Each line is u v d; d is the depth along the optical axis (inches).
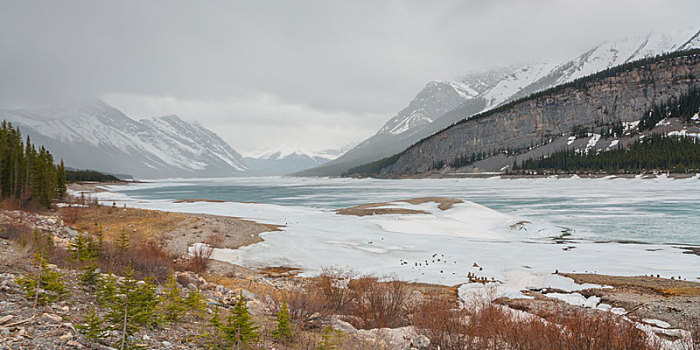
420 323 518.3
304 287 827.4
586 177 6353.3
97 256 638.5
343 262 1220.5
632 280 970.1
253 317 469.7
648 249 1478.8
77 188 5846.5
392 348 405.7
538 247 1523.1
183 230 1557.6
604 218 2383.1
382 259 1279.5
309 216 2410.2
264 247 1403.8
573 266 1178.6
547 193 4628.4
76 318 309.7
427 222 2174.0
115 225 1521.9
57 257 581.3
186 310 408.5
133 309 311.7
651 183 5290.4
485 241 1663.4
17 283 339.0
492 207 3137.3
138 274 596.1
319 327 471.2
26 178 1681.8
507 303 759.1
